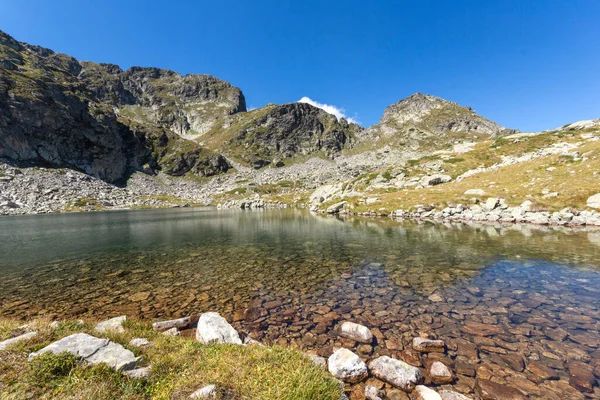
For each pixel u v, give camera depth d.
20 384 5.91
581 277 18.19
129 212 115.44
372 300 15.16
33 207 119.88
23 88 171.75
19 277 21.05
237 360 7.69
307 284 18.31
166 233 46.09
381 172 107.31
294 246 32.38
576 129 111.62
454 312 13.33
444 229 41.03
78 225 61.22
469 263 22.53
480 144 119.44
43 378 6.17
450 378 8.32
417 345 10.13
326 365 8.68
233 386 6.52
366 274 20.30
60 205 128.75
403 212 60.06
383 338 10.93
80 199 141.12
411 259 24.44
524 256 23.89
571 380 8.25
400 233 38.91
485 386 8.02
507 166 75.69
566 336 10.86
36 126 166.50
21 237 42.94
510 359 9.35
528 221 43.19
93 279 20.33
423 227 43.88
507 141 112.69
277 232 44.50
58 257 28.17
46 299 16.36
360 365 8.27
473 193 58.66
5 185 128.62
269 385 6.55
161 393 6.11
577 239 29.94
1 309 14.95
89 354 7.25
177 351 8.45
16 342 7.67
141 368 7.12
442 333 11.26
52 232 48.97
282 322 12.61
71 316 13.97
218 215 87.06
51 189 140.00
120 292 17.38
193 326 12.25
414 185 86.50
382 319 12.69
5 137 150.25
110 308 14.88
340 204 78.38
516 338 10.77
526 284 17.17
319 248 30.69
